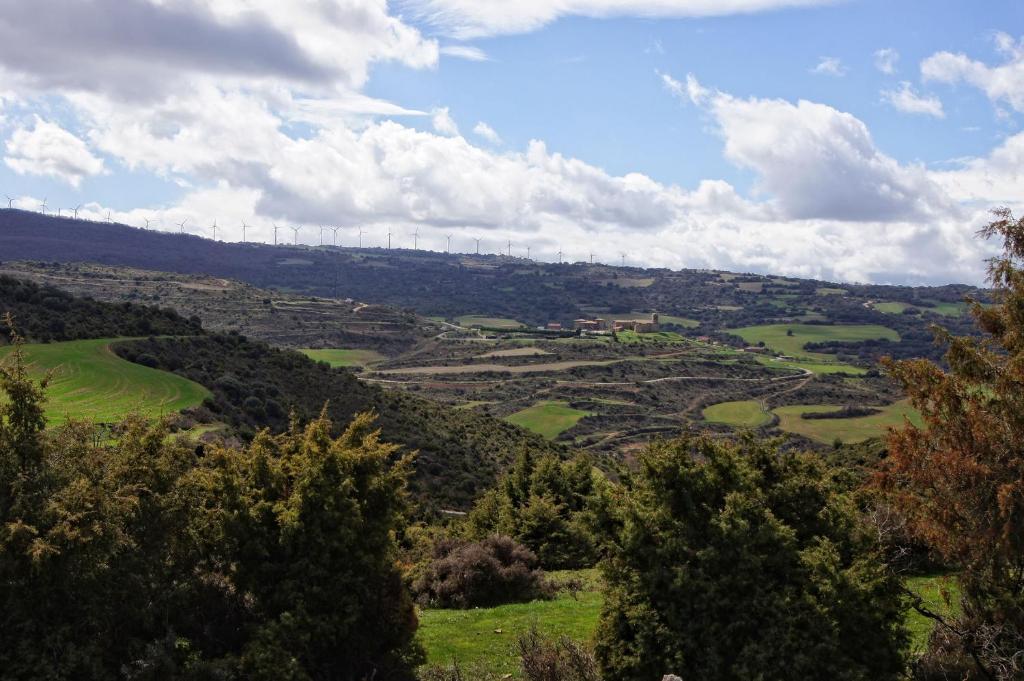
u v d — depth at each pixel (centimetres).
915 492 1288
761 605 1284
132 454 1276
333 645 1349
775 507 1460
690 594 1315
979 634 1241
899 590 1330
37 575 1080
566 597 2267
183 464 1317
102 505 1148
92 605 1124
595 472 3453
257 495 1393
